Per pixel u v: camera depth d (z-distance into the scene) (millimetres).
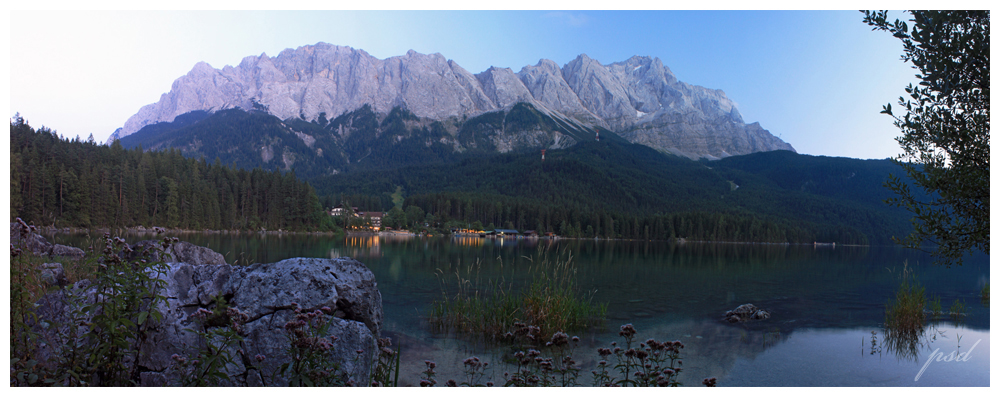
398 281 23984
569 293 14445
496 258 44656
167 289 5945
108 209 76625
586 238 156375
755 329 14133
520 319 12562
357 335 6250
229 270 6422
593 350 11008
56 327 4785
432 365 6586
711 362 10445
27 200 62094
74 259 13453
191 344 5684
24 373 4285
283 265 6539
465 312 13727
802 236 162250
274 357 5746
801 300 20703
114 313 4480
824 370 9891
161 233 5113
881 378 9375
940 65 5656
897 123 6324
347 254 45906
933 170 6008
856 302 20188
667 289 24016
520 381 6887
